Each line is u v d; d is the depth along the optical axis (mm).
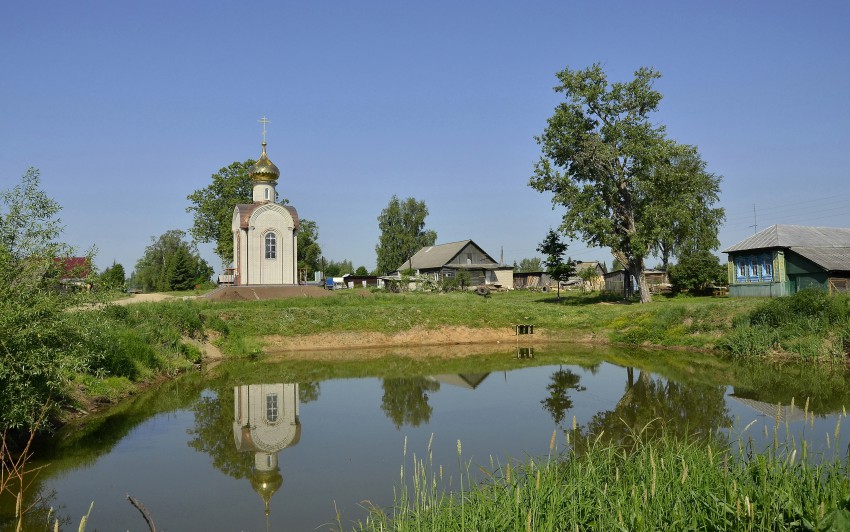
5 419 11938
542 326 38719
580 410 17578
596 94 41969
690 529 6664
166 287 80812
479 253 76750
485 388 21859
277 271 44594
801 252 36719
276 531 9297
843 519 5727
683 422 15422
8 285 12234
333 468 12398
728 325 31219
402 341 36531
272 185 46625
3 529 9391
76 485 11609
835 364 24578
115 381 19734
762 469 7453
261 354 32344
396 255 97625
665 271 65500
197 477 12023
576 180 44938
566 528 7168
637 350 32531
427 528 7688
